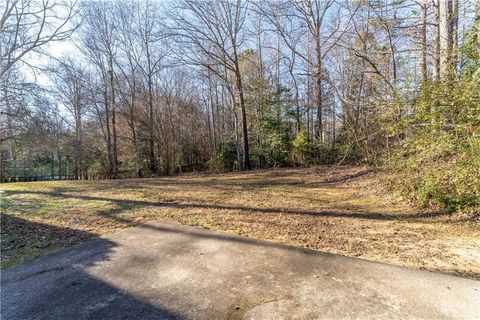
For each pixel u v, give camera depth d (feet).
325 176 26.50
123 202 17.02
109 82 60.64
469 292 6.17
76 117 69.05
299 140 41.29
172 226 11.77
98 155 67.26
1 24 32.30
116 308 5.82
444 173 12.85
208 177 32.60
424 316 5.34
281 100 52.60
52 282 7.05
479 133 11.66
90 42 55.88
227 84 47.88
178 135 61.67
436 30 18.21
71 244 9.94
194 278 7.09
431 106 13.58
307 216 12.99
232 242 9.70
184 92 63.62
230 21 42.16
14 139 47.24
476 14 13.42
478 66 11.50
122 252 8.98
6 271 7.76
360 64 26.40
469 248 8.74
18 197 19.45
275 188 21.53
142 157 59.26
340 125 36.94
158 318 5.44
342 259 8.08
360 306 5.69
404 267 7.50
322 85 36.58
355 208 14.37
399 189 15.51
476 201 11.21
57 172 75.61
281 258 8.21
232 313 5.56
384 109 18.63
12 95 37.06
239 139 52.90
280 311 5.58
